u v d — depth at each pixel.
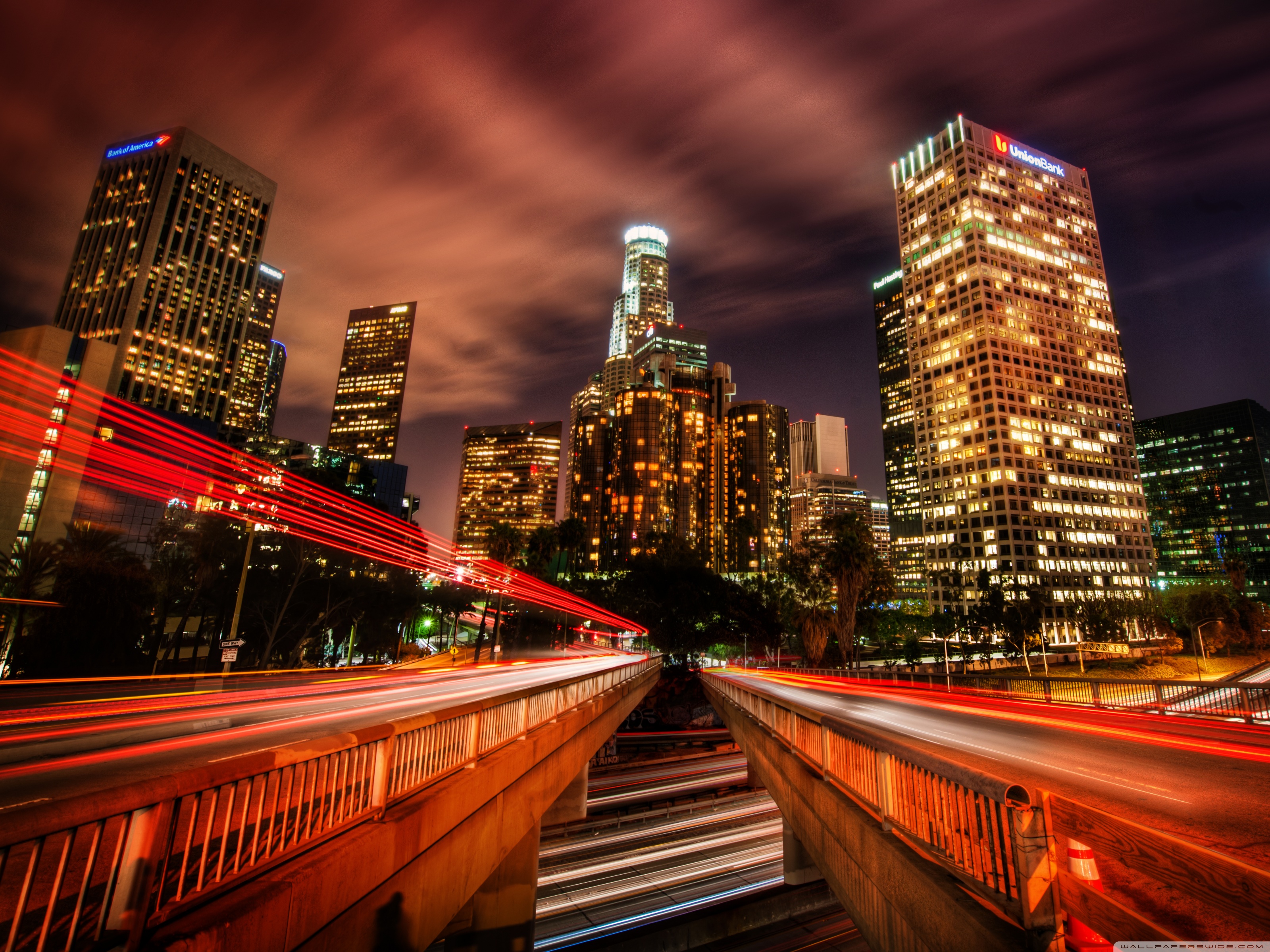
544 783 12.39
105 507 67.19
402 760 6.86
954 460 143.50
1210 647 87.56
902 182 164.75
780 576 112.50
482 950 16.47
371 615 64.50
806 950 23.59
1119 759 11.59
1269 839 6.52
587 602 114.75
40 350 64.50
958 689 34.91
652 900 25.62
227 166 165.25
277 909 4.30
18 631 36.22
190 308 154.62
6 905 4.68
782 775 12.01
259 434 130.88
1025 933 3.94
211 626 60.34
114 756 10.74
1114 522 142.00
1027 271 148.00
